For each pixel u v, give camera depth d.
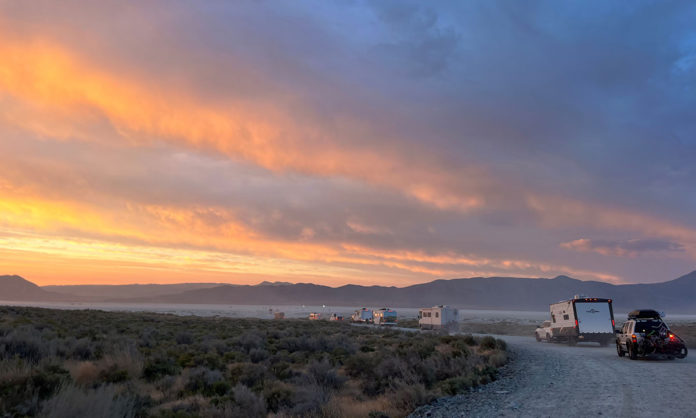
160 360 15.42
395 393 11.75
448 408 10.23
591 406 9.66
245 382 13.43
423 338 33.19
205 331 34.03
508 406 10.02
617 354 22.31
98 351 17.62
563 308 31.64
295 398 10.71
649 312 20.30
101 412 7.86
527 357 21.34
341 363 18.55
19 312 44.47
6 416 7.92
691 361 18.44
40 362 14.15
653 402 9.87
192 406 10.28
